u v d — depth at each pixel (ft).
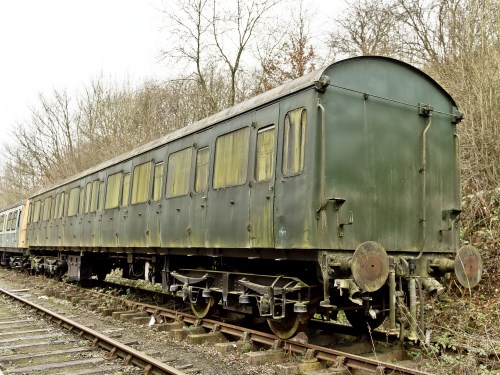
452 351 21.42
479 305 26.27
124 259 46.52
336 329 27.35
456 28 46.11
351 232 20.88
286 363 20.72
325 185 20.45
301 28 78.07
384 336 24.27
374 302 23.12
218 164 27.45
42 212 65.72
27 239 72.13
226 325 26.63
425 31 61.72
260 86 78.43
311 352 20.38
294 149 21.58
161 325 29.25
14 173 168.25
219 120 27.63
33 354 23.04
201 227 28.40
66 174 123.03
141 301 41.09
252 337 24.31
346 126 21.42
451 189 24.40
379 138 22.33
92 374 19.92
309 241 20.02
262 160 23.77
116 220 40.88
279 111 22.85
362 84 22.18
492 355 20.42
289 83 23.06
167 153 33.60
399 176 22.67
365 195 21.50
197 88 80.84
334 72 21.45
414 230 22.77
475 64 38.75
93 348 24.21
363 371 18.56
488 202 32.53
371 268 19.62
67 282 58.29
